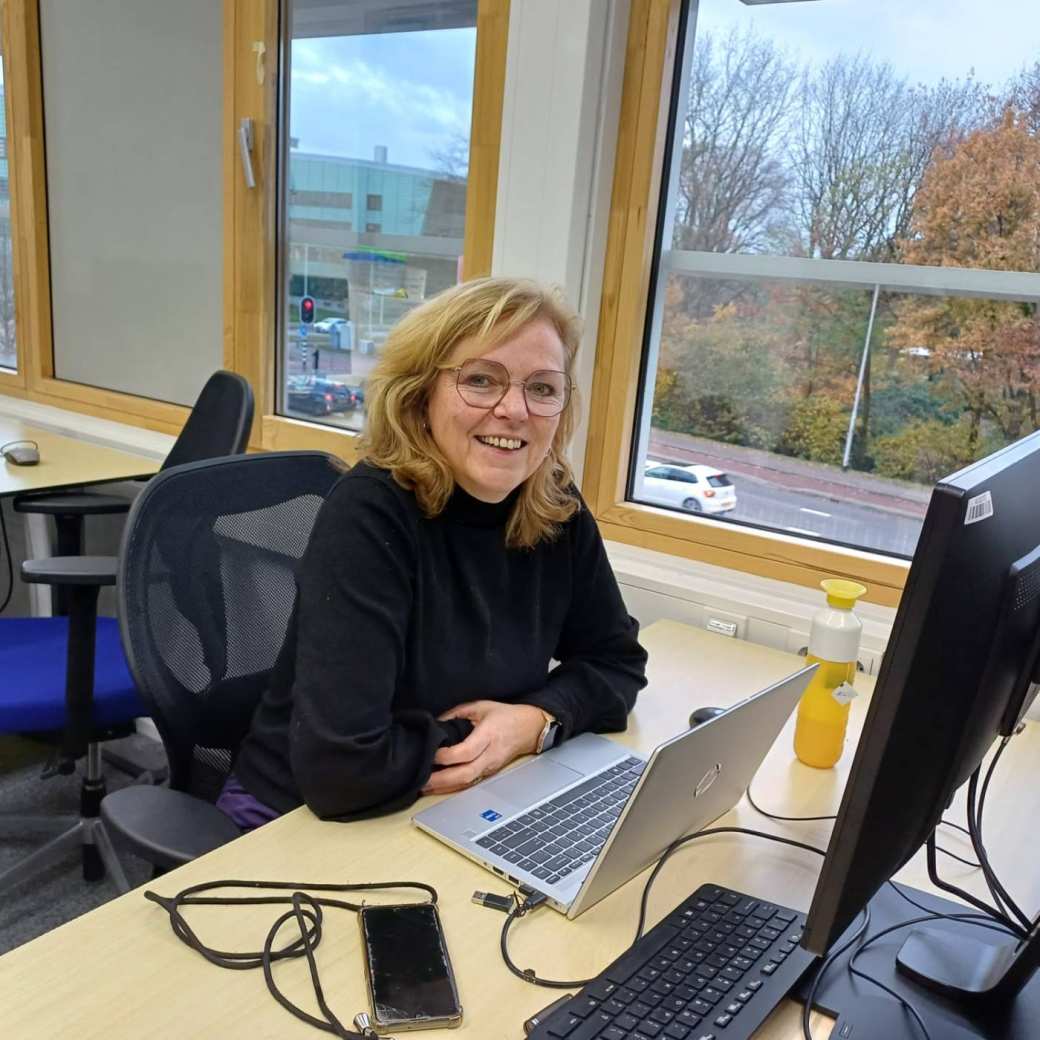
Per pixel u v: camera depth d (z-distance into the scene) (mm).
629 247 1883
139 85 2639
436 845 992
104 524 2795
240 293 2482
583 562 1390
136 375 2887
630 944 854
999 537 618
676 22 1807
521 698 1288
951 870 1012
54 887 2018
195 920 835
